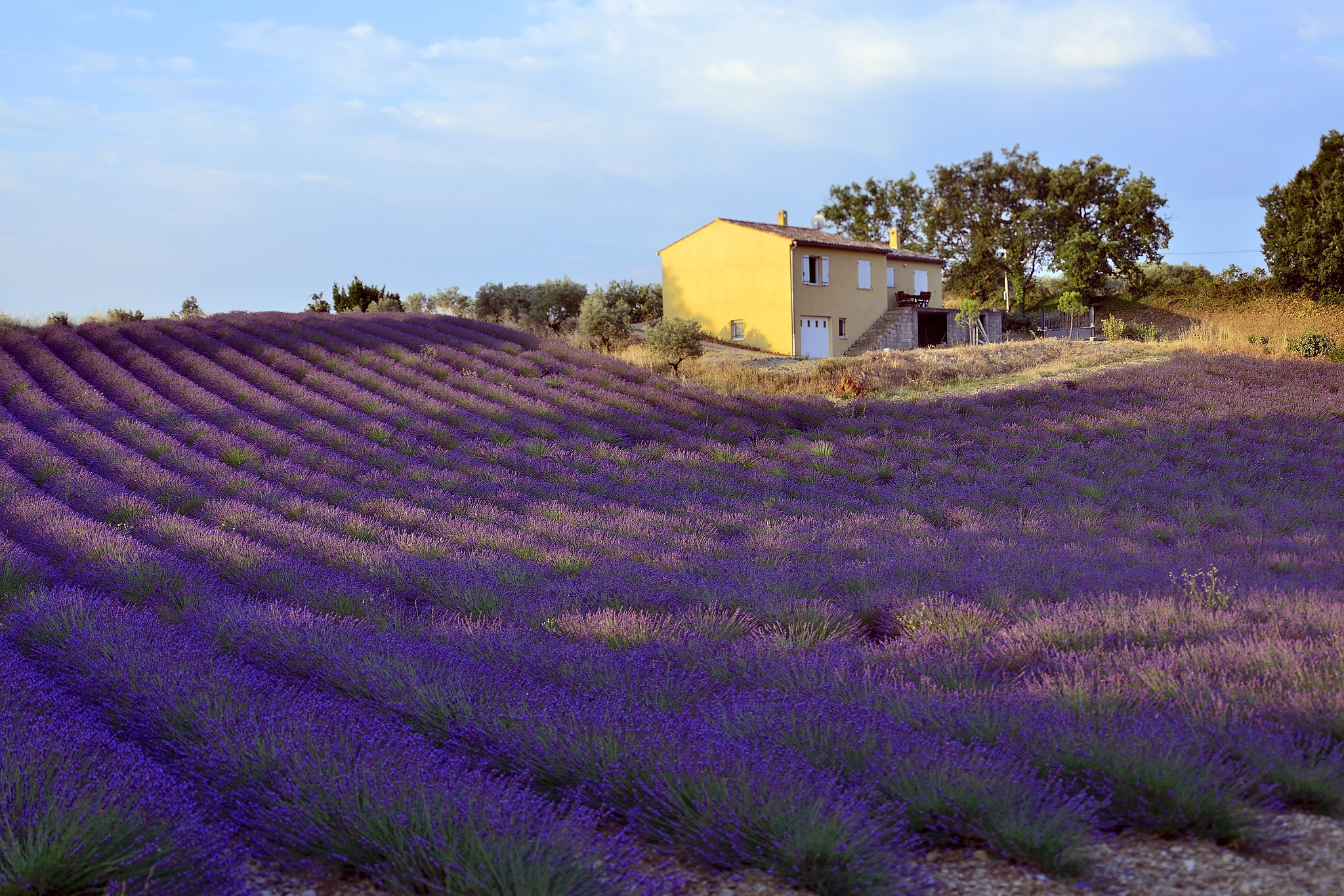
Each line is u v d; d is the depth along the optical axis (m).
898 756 3.59
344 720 4.11
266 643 5.94
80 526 10.86
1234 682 4.68
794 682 5.10
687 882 2.92
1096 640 6.13
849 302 37.28
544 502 12.98
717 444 17.42
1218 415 20.17
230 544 9.81
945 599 7.57
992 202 53.50
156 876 2.65
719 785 3.21
